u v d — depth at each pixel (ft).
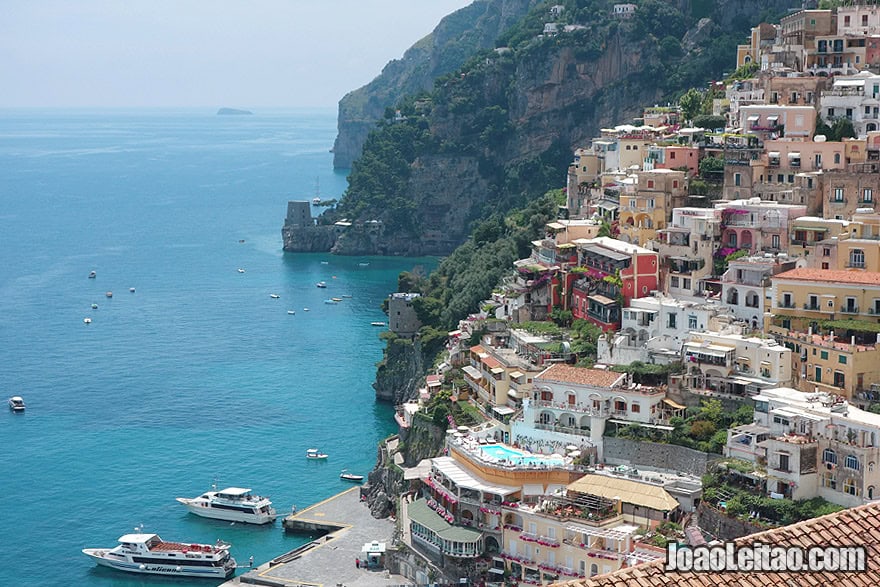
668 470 628.28
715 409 638.94
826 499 558.56
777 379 647.97
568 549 586.04
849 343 640.58
